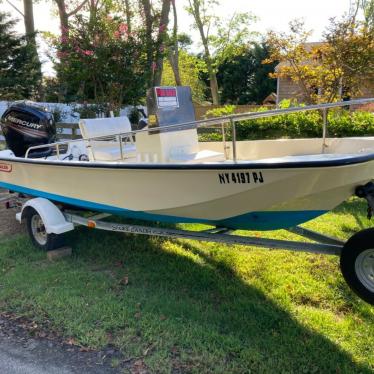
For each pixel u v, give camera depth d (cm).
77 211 496
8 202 542
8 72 1636
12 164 509
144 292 356
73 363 267
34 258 436
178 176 333
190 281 377
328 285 361
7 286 371
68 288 361
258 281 371
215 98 2977
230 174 305
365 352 274
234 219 348
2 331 305
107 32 1014
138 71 1058
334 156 287
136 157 437
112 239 482
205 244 464
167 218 382
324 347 277
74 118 1403
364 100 318
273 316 312
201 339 286
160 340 285
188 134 436
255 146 468
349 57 1019
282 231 484
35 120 532
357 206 593
